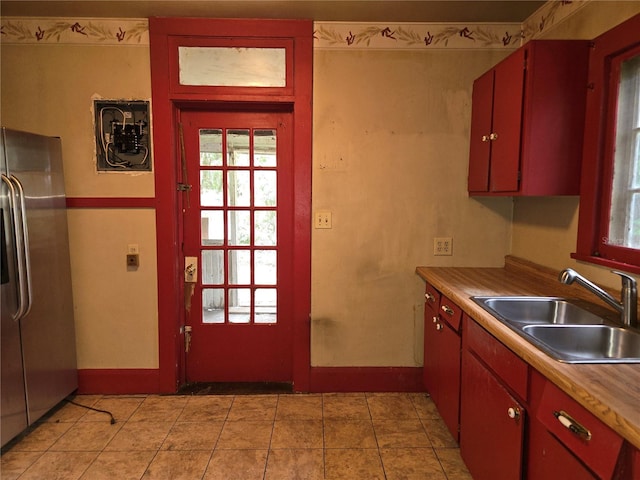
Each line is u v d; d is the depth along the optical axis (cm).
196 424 238
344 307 274
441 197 267
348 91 260
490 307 174
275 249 280
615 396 97
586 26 195
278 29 254
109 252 267
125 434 228
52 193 245
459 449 213
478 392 171
